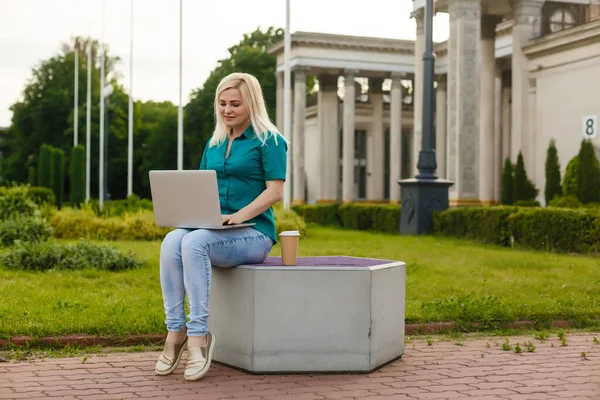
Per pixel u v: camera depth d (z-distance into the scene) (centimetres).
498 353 604
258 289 522
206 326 511
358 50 5081
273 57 6019
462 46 2944
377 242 1983
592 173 2672
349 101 5103
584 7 3391
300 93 5025
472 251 1644
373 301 532
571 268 1262
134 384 492
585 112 2997
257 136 549
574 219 1642
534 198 3044
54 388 479
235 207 551
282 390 478
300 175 5025
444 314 734
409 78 5297
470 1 2952
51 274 1113
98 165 6444
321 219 3375
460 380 508
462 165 2931
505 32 4178
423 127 2350
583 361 572
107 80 6862
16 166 6588
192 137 6097
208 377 515
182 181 516
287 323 525
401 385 493
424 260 1389
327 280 527
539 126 3281
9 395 459
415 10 3494
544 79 3241
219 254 524
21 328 636
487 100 3544
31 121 6656
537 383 498
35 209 1988
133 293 911
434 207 2348
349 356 528
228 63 6078
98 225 2031
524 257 1475
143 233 2030
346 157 5122
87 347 616
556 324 735
